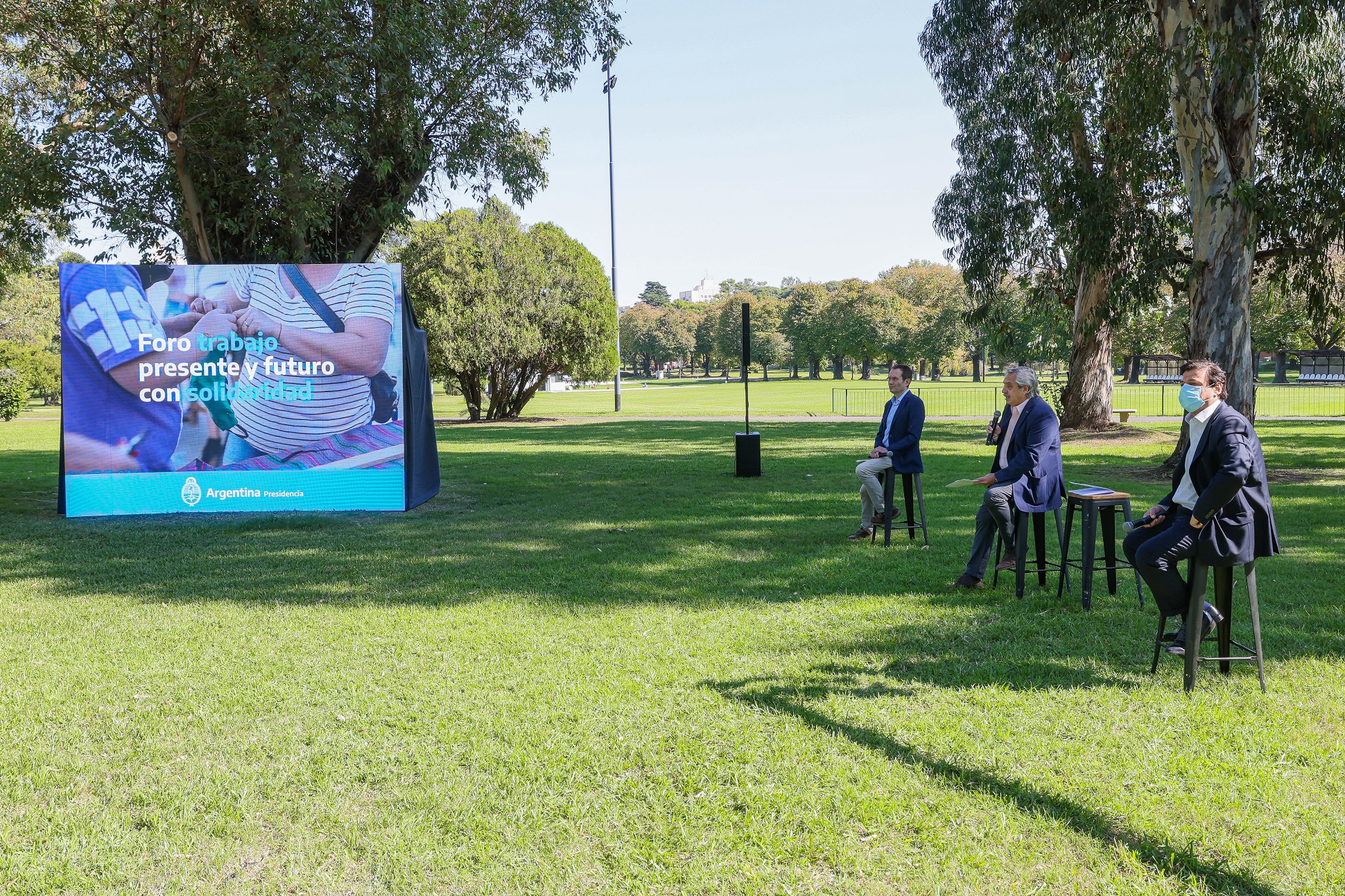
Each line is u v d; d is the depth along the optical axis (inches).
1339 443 770.8
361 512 453.7
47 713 177.8
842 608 252.2
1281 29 558.9
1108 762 149.9
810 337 4343.0
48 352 2260.1
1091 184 671.1
